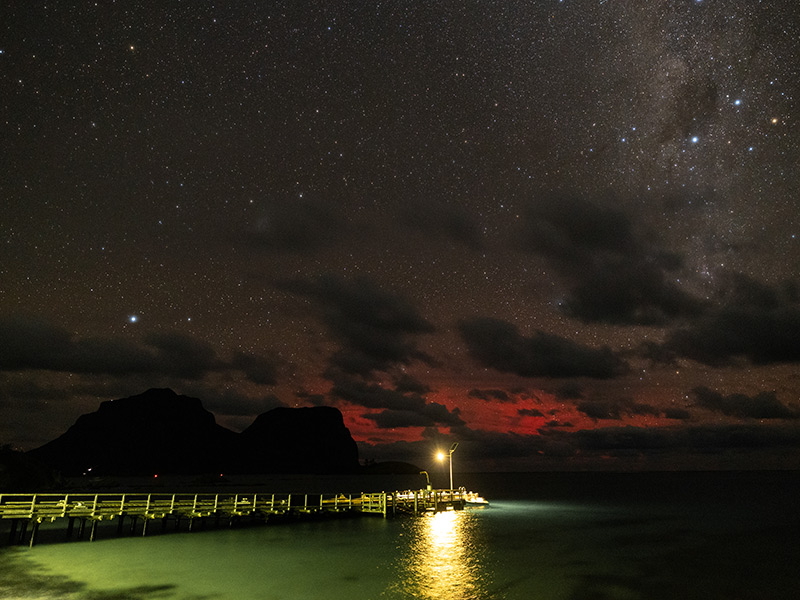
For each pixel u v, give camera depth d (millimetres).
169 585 20688
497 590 21188
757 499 83000
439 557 27656
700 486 143000
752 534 39406
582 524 44438
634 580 23281
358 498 46844
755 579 23922
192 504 35469
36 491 62844
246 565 24734
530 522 45125
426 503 49281
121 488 124062
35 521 28906
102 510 31328
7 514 28469
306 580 22047
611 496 91375
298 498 42344
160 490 118188
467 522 43844
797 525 45062
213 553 27500
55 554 26734
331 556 27359
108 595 19125
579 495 95250
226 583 21266
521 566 25734
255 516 41438
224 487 138750
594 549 31188
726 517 52281
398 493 49344
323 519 41781
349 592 20375
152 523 39344
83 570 23031
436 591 20875
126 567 23766
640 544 33562
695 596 20922
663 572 25016
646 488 129750
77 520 40969
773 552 31203
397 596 20047
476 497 59250
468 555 28359
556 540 34594
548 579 23125
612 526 43469
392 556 27656
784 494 99000
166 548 28766
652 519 49594
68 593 19234
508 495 95312
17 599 18406
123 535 33188
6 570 22922
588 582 22766
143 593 19484
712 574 24797
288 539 32688
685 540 35844
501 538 35125
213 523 38938
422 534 35969
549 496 91625
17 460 65375
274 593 19953
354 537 33969
